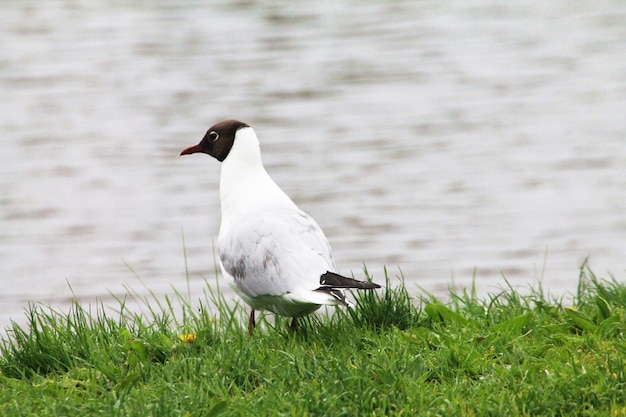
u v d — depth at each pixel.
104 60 25.31
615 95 22.70
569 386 6.95
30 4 30.48
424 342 7.93
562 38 26.81
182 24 28.11
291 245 8.55
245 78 23.92
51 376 7.99
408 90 23.22
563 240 15.68
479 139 20.50
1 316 13.20
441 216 16.97
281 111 22.05
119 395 7.24
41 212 17.62
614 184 18.12
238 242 8.77
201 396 7.07
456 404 6.80
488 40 26.66
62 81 24.02
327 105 22.36
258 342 8.18
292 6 29.67
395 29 27.34
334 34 26.86
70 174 19.27
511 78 23.94
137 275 14.73
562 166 19.06
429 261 15.12
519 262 14.88
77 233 16.67
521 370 7.29
